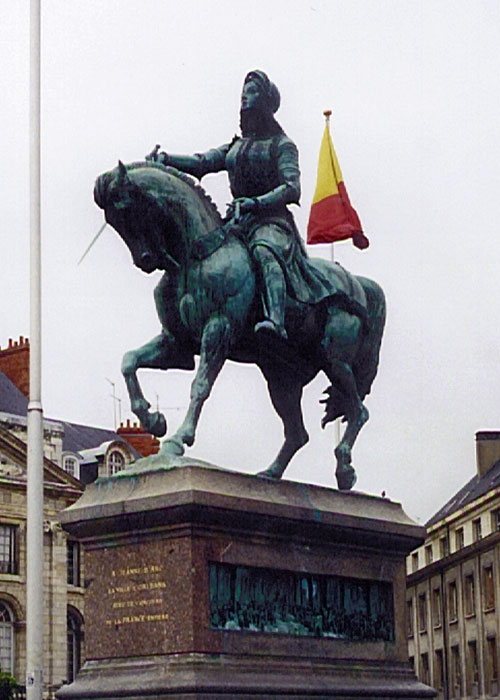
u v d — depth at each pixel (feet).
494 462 264.72
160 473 38.29
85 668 38.32
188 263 40.32
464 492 271.28
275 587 39.70
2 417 183.21
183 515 37.24
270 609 39.42
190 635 36.88
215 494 37.63
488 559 228.22
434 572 250.98
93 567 38.86
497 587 223.92
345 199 65.31
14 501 177.88
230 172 43.91
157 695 36.19
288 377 44.60
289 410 44.60
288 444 44.50
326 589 41.45
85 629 38.70
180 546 37.45
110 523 38.42
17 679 173.06
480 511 239.30
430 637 252.83
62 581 181.78
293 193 42.60
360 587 42.70
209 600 37.52
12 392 192.54
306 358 44.16
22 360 199.31
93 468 202.59
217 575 37.96
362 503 43.27
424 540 44.57
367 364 45.80
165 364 41.60
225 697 36.40
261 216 42.52
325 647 40.75
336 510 41.68
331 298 43.68
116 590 38.32
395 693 41.81
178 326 41.04
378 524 42.91
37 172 68.13
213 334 40.01
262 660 38.55
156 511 37.52
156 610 37.52
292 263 42.37
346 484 44.45
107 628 38.29
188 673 36.37
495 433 266.57
